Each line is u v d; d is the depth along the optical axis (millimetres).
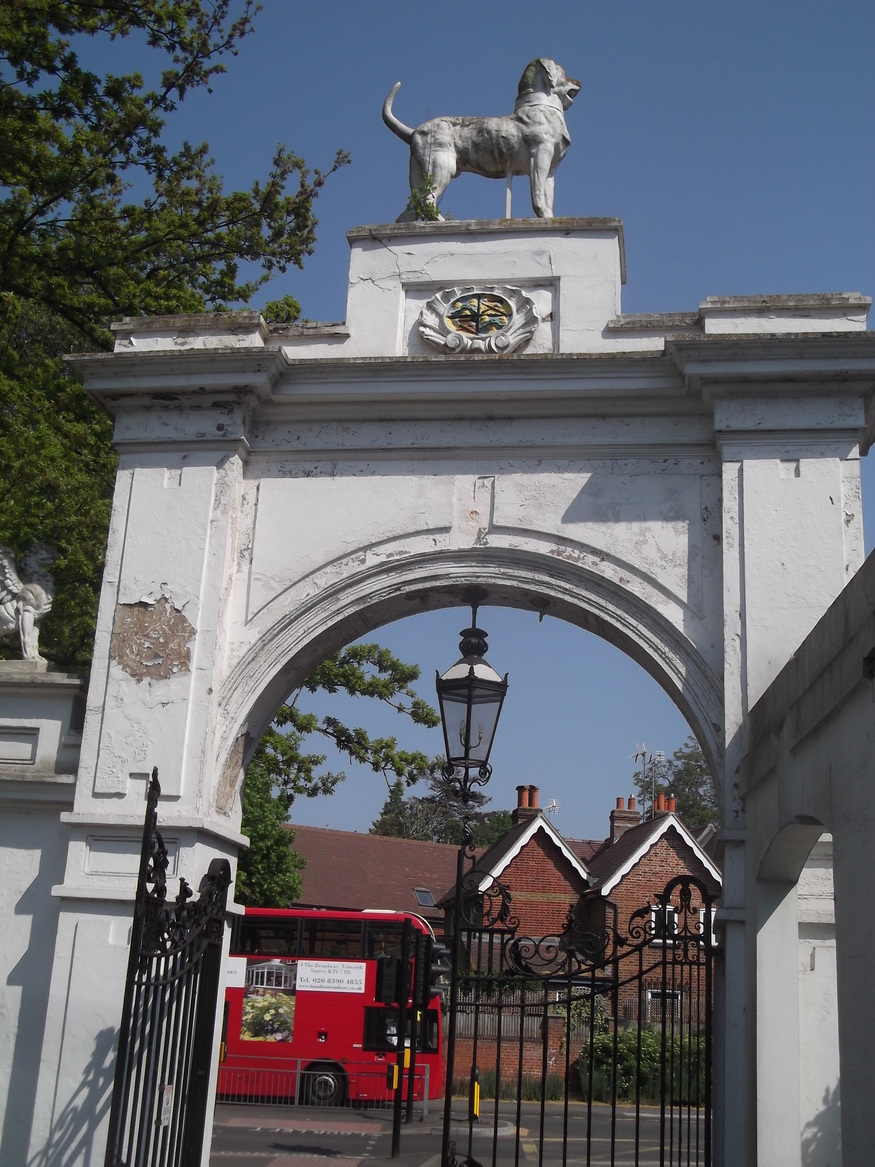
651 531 8453
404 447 8859
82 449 14070
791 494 8195
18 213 13305
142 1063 7535
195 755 8242
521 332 8945
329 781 19406
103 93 13039
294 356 9164
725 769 7715
